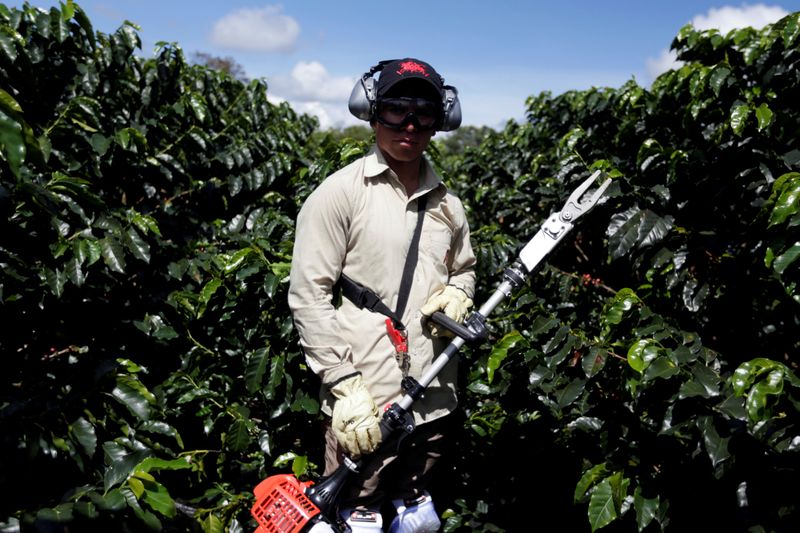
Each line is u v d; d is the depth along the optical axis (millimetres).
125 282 2830
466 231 2242
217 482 2648
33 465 2031
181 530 2410
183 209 3193
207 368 2686
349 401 1882
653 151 2627
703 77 2695
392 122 1891
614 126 3695
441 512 2809
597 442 2463
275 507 2049
